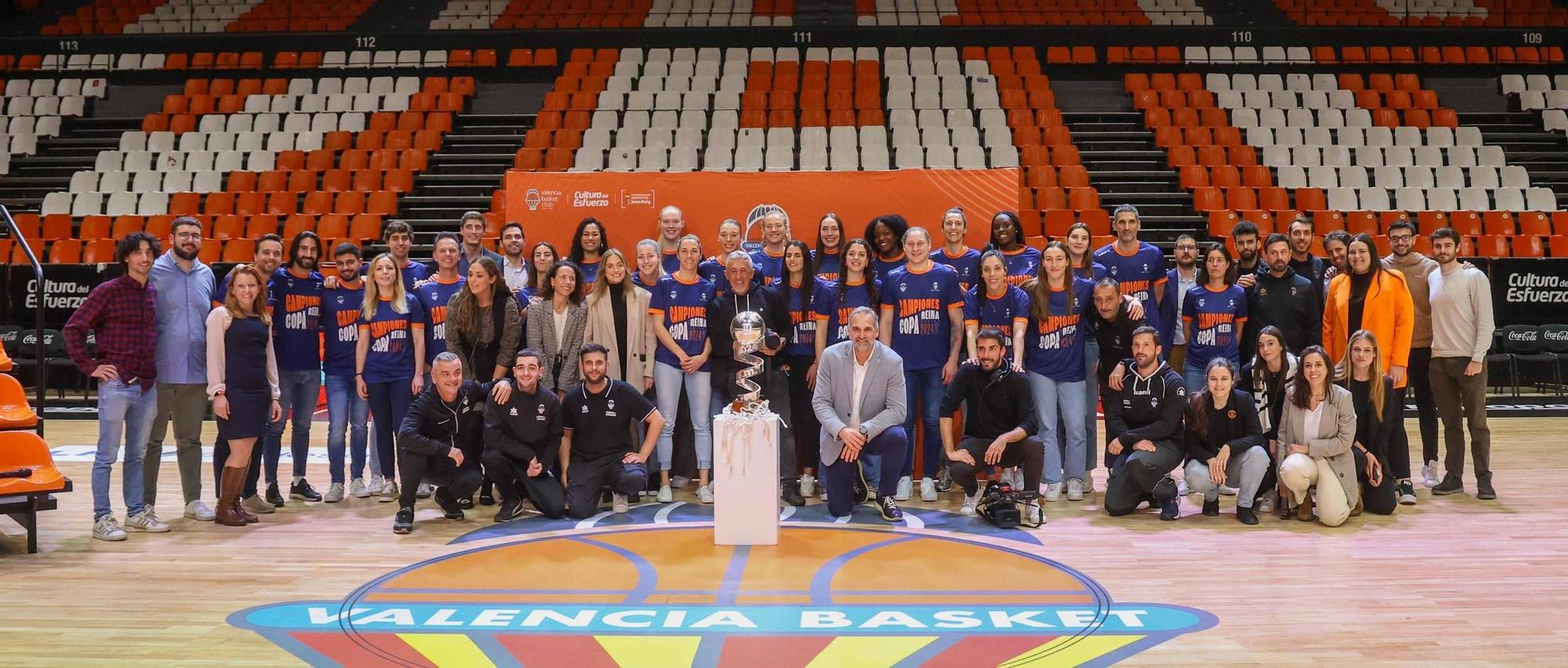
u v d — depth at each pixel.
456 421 5.16
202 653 3.26
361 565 4.32
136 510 4.98
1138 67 13.59
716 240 7.15
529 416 5.14
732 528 4.63
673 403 5.62
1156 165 11.63
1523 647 3.29
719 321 5.56
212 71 13.63
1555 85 13.41
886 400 5.21
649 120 11.90
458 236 6.23
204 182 11.37
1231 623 3.52
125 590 3.96
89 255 10.23
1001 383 5.18
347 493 5.98
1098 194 10.75
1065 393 5.62
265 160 11.72
